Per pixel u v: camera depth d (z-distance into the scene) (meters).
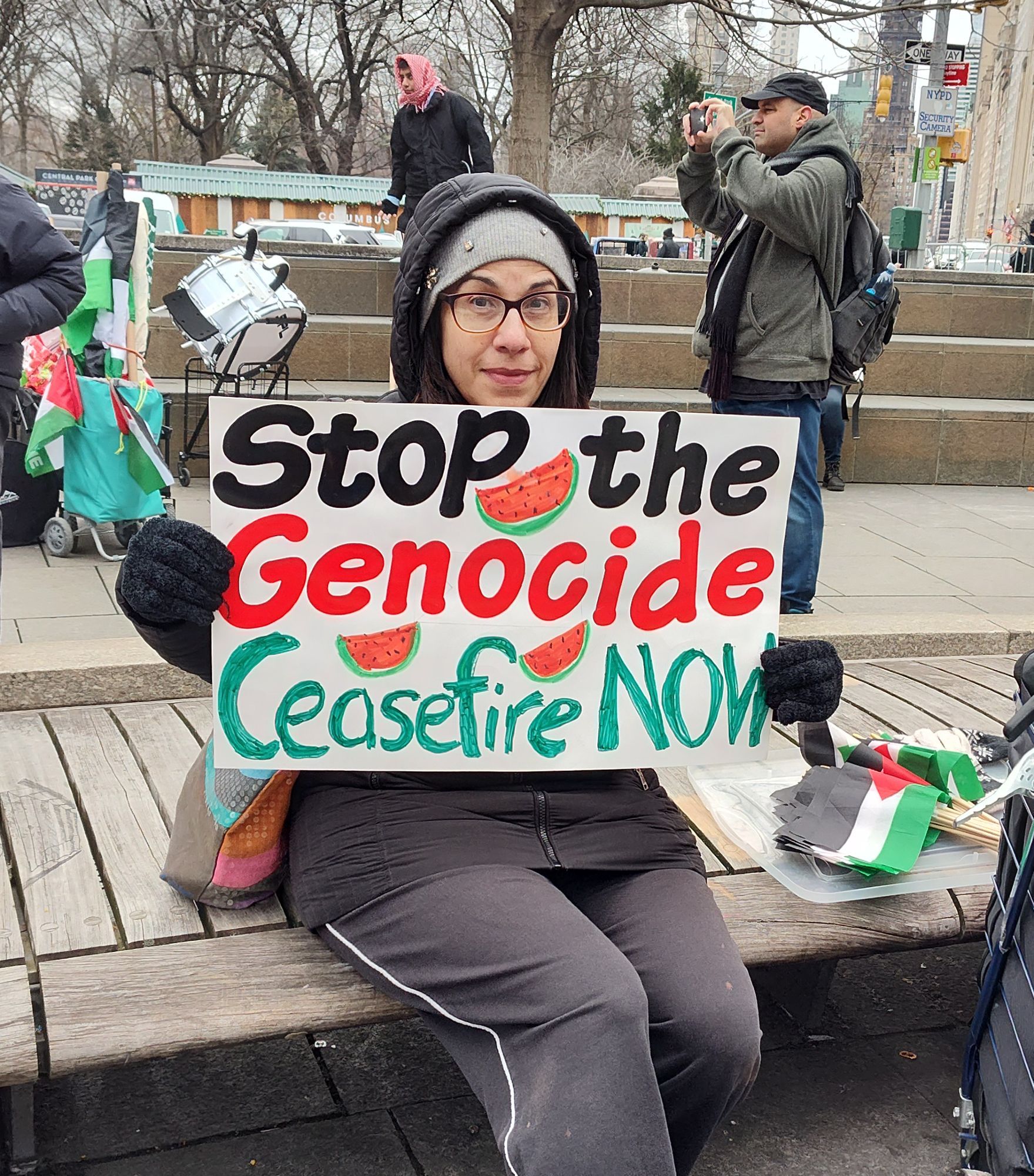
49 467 5.00
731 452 1.81
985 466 8.02
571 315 1.89
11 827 2.26
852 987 2.54
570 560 1.78
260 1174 1.91
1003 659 3.79
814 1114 2.12
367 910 1.66
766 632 1.88
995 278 9.96
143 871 2.10
